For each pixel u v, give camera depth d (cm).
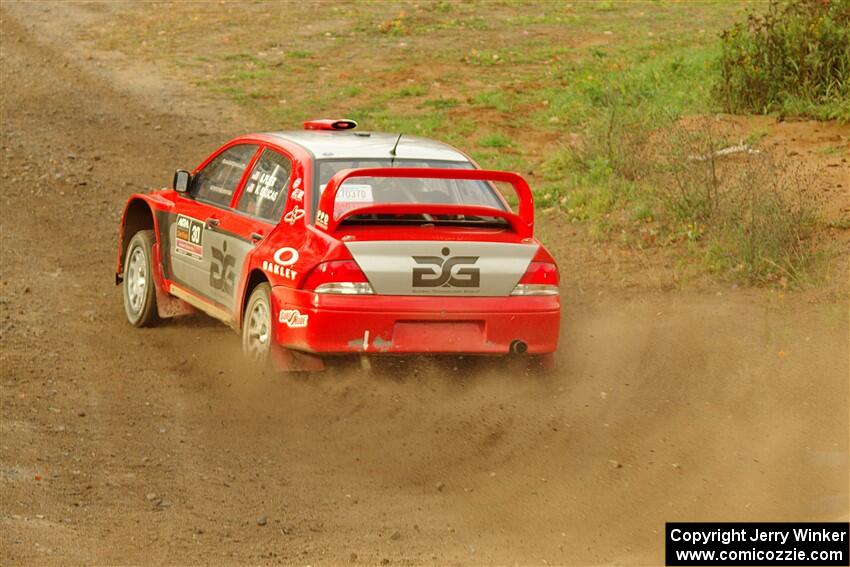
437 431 1770
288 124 4622
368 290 1778
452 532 1426
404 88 5112
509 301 1838
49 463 1623
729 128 3675
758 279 2530
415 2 7469
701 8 6981
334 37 6394
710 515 1455
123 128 4612
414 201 1906
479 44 6084
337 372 1962
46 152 4241
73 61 5847
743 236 2631
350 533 1423
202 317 2508
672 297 2495
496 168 3753
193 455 1689
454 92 5003
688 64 4706
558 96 4703
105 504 1493
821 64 3844
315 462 1673
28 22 6850
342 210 1859
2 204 3569
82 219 3431
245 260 1975
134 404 1912
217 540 1395
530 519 1463
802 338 2119
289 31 6575
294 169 1975
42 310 2502
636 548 1362
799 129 3594
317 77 5450
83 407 1883
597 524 1441
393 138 2141
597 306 2484
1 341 2234
